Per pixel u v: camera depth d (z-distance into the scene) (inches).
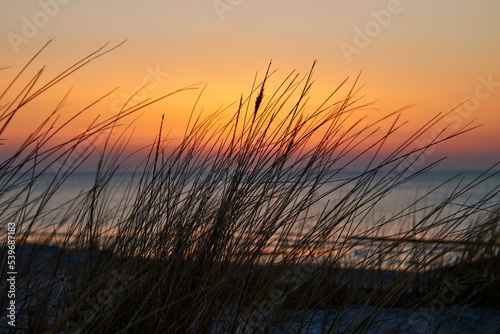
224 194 80.5
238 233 79.4
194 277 73.9
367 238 81.7
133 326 72.4
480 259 120.6
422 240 81.8
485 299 122.1
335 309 110.6
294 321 79.4
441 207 81.8
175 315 72.2
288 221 80.3
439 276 120.6
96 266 76.0
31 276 76.3
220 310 77.3
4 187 66.8
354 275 84.0
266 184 80.7
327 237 82.5
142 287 74.0
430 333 91.2
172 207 82.7
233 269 76.1
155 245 77.7
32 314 75.7
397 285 81.7
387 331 85.9
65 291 78.7
